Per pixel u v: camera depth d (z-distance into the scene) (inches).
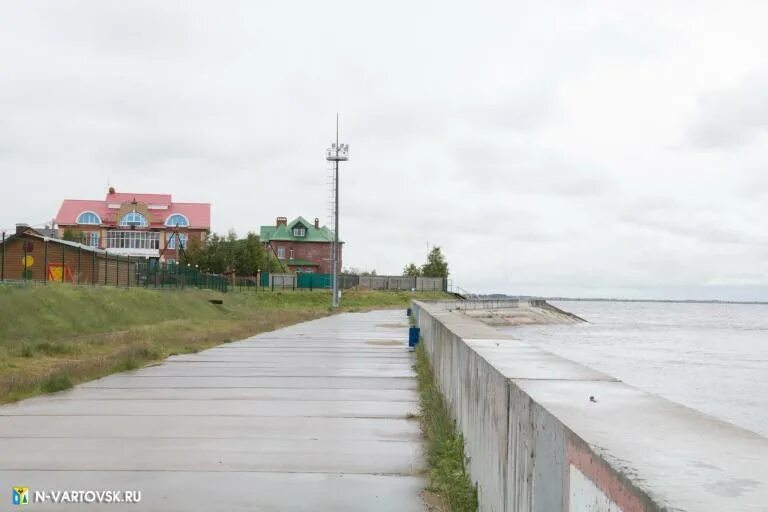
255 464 328.2
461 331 401.1
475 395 264.5
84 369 662.5
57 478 301.7
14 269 1926.7
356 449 359.6
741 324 4960.6
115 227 4055.1
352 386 596.4
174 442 373.7
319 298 3240.7
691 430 118.1
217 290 2593.5
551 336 3016.7
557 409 139.6
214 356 863.7
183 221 4094.5
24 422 428.5
